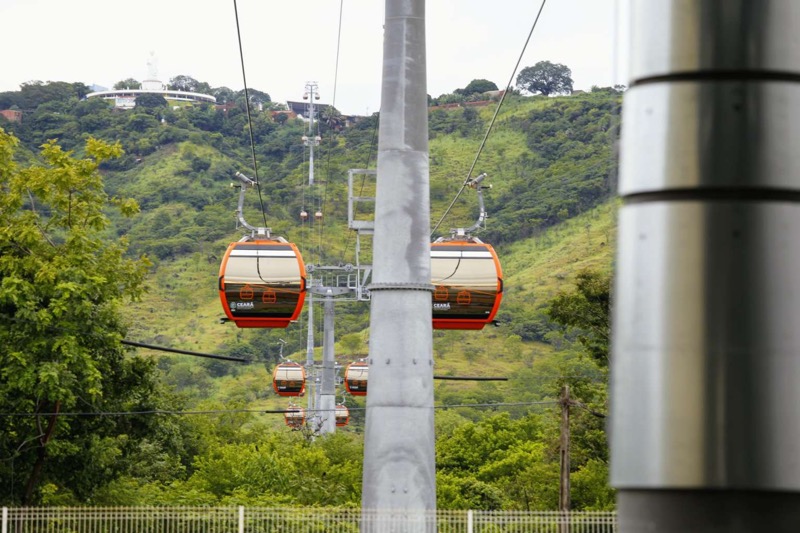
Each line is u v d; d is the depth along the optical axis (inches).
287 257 1127.0
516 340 4355.3
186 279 5600.4
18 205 1176.2
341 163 6171.3
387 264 578.9
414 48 580.7
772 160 144.6
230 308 1122.0
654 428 142.4
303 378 2100.1
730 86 146.1
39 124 7406.5
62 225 1194.6
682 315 143.0
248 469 1644.9
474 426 2402.8
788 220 144.1
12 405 1126.4
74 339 1118.4
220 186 6565.0
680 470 140.6
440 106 6688.0
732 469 139.3
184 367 4507.9
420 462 577.0
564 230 4968.0
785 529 139.1
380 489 576.7
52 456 1197.7
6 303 1127.6
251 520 840.3
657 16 149.4
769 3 146.8
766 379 140.9
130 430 1312.7
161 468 1851.6
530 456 2107.5
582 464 1770.4
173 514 845.8
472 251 1061.8
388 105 580.7
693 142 145.7
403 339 577.0
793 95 146.3
